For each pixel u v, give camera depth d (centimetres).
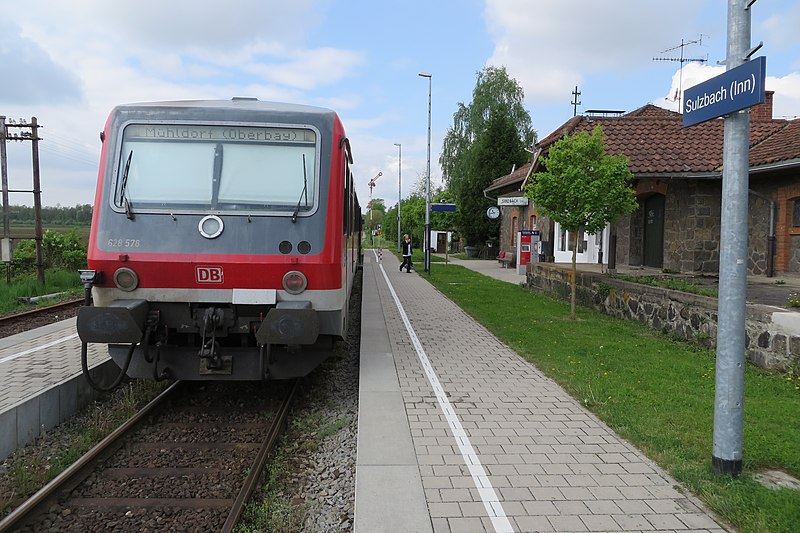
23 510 418
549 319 1155
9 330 1157
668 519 369
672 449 476
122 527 421
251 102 691
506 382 696
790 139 1355
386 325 1105
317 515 430
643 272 1529
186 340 680
